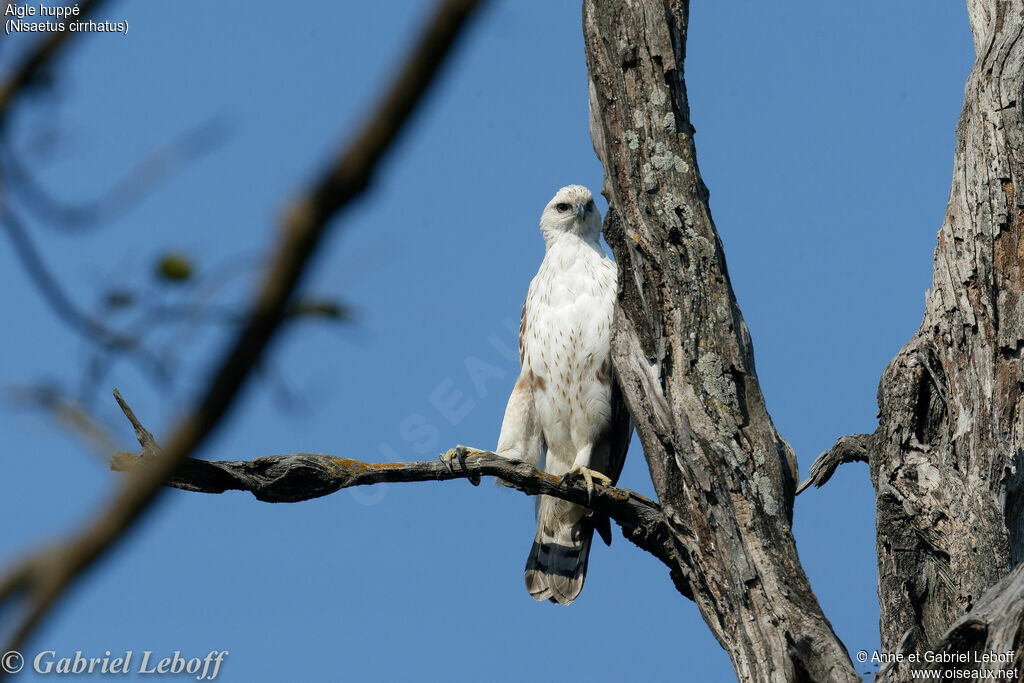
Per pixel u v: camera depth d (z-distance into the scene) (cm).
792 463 1020
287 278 250
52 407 305
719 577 984
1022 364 1021
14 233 290
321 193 248
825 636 942
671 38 1052
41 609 243
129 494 252
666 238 1031
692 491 998
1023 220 1046
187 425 257
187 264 298
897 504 1039
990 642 851
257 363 255
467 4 242
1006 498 1014
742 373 1016
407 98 247
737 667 967
